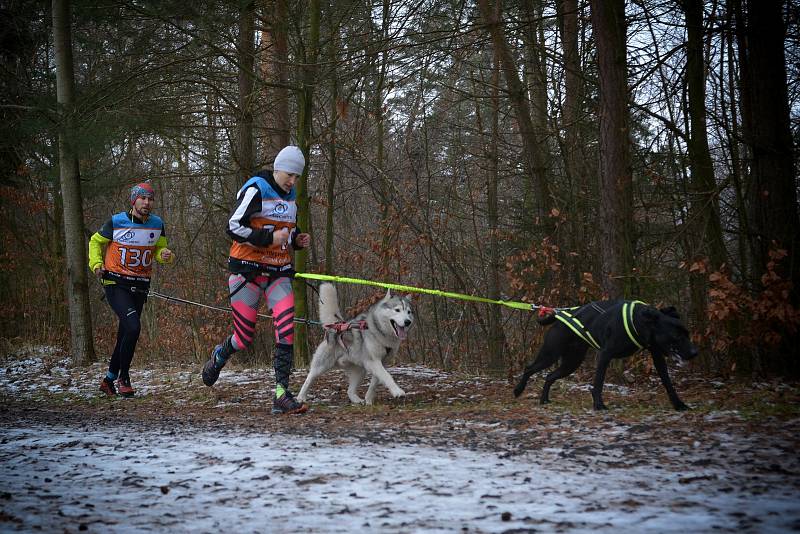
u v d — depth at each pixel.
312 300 15.81
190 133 12.99
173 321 15.40
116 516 2.81
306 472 3.62
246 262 6.80
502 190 18.09
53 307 17.45
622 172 8.66
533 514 2.70
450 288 14.84
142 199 8.63
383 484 3.32
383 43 10.85
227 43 11.10
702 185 9.62
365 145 15.38
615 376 8.82
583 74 11.87
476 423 5.57
